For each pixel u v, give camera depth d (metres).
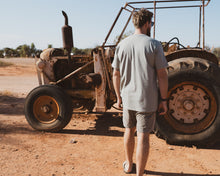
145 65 2.06
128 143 2.45
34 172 2.59
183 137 3.41
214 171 2.67
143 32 2.22
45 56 4.54
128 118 2.33
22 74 16.47
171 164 2.84
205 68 3.28
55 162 2.86
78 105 5.16
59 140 3.65
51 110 4.06
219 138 3.34
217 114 3.29
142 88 2.08
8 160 2.89
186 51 3.72
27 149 3.26
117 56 2.27
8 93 7.87
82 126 4.42
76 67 4.61
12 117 5.01
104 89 4.05
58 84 4.61
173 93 3.51
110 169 2.70
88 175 2.55
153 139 3.75
